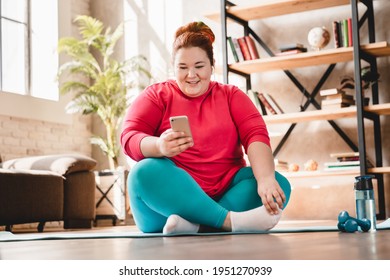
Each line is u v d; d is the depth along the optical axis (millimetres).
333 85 4668
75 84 5074
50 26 5320
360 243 1414
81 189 4262
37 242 1878
